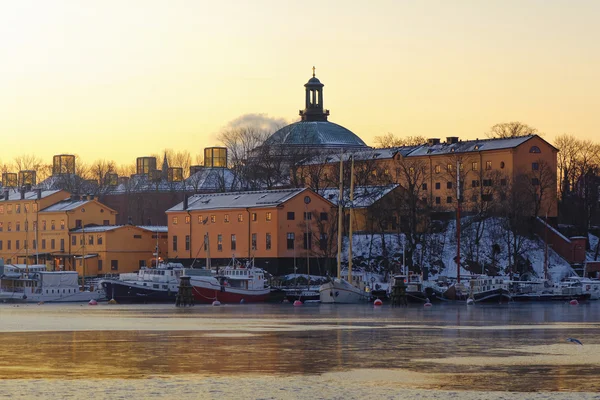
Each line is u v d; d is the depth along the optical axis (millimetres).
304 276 179000
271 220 183125
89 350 67812
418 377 54125
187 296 148875
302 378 53781
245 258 187500
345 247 191375
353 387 50750
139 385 51312
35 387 50594
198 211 197125
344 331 86562
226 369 57312
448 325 96250
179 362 60594
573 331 87312
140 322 100812
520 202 199250
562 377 53969
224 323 99000
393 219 192500
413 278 166500
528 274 191875
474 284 162500
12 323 98875
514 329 90000
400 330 88000
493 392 49219
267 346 71000
